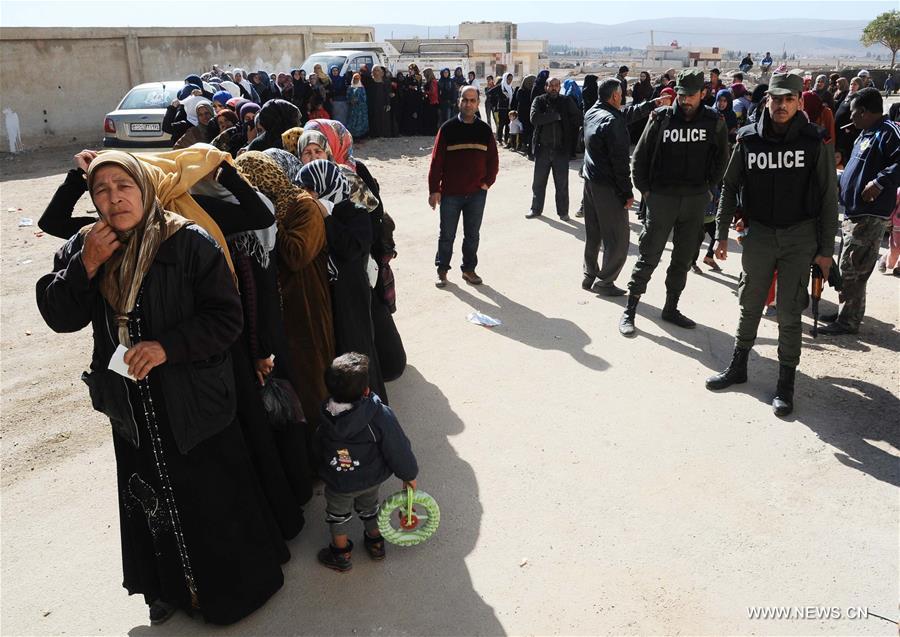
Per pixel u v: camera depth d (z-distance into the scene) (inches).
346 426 121.0
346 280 149.6
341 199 145.3
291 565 133.2
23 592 128.0
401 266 305.6
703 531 139.3
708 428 175.5
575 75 2294.5
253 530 119.3
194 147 113.0
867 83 572.1
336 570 131.3
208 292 102.9
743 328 190.1
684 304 258.2
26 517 148.5
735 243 338.3
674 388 195.8
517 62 1512.1
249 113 211.0
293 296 145.6
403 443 125.8
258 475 129.1
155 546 113.9
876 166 212.2
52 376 211.6
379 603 123.8
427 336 233.3
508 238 349.7
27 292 275.9
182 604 119.3
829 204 170.1
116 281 100.3
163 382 104.0
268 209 122.0
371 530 133.0
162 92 546.6
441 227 273.9
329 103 614.9
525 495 151.3
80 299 101.3
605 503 148.1
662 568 130.0
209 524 112.7
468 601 123.7
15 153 632.4
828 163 168.6
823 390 192.5
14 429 182.2
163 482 109.1
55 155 616.7
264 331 129.6
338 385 120.2
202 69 808.3
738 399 189.2
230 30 830.5
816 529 139.2
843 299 225.5
